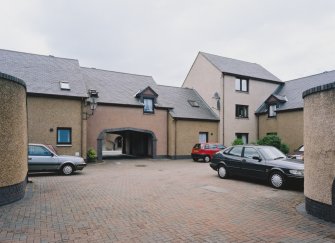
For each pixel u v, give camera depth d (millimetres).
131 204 7352
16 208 6699
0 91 6777
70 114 18188
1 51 19891
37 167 12477
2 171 6926
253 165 10523
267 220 6004
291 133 23188
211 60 26844
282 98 25047
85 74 23375
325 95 5941
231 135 25406
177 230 5355
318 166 6113
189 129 24094
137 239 4867
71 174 13320
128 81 24875
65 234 5027
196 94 28359
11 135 7188
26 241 4645
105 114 20922
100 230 5285
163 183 10734
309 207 6461
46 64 20500
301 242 4770
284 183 9359
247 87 26828
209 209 6914
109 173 13859
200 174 13445
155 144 23094
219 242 4773
